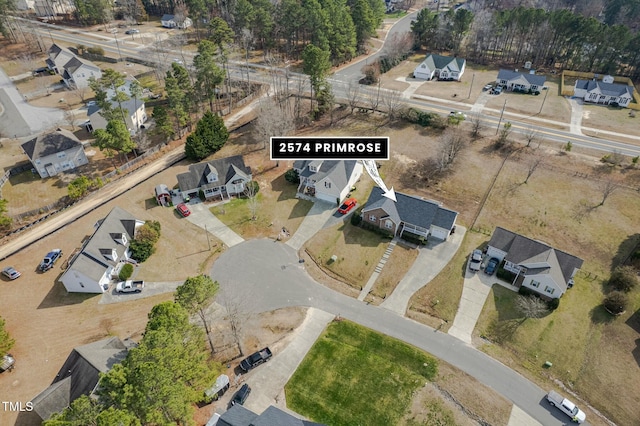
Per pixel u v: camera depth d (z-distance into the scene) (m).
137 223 58.81
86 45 122.25
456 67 105.88
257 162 74.06
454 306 49.31
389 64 113.56
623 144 75.94
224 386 39.84
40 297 50.09
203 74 80.94
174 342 33.44
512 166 70.50
